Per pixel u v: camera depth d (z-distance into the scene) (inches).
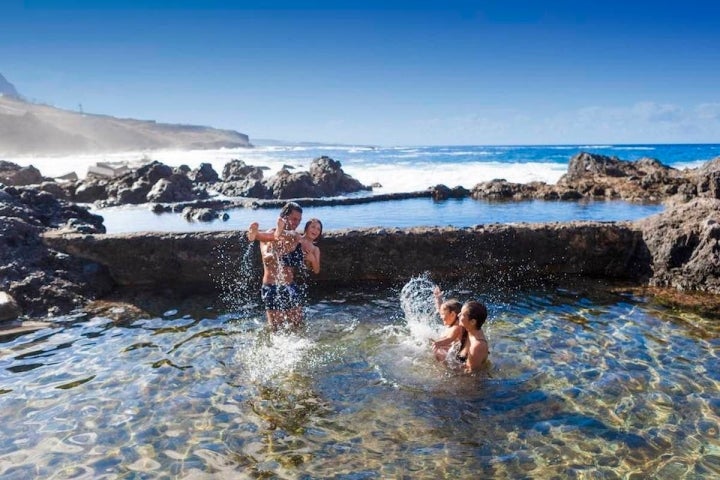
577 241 333.1
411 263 332.5
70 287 296.7
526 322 261.4
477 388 193.9
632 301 290.4
